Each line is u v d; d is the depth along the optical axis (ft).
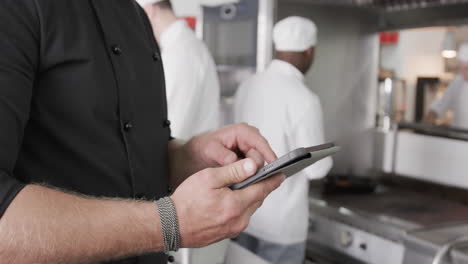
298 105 6.77
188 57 7.25
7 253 1.83
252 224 7.27
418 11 8.71
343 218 7.48
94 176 2.47
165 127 3.06
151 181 2.83
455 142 8.55
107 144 2.50
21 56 2.05
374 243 6.98
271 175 2.19
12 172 2.19
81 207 1.99
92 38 2.41
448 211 7.72
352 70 9.59
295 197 7.04
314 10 8.92
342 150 9.71
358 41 9.55
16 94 2.00
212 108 7.67
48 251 1.87
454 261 5.58
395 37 9.88
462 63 8.91
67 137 2.36
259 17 8.53
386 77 9.99
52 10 2.23
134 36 2.76
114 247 1.99
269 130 6.88
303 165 2.27
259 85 7.11
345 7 9.27
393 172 9.60
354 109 9.73
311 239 8.07
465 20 7.82
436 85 9.34
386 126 9.70
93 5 2.49
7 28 2.01
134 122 2.65
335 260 7.65
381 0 9.36
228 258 4.50
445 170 8.72
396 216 7.33
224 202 2.10
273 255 7.19
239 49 8.95
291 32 6.99
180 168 3.14
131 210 2.05
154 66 2.92
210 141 3.06
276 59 7.25
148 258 2.93
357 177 9.12
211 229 2.14
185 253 4.31
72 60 2.31
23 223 1.85
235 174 2.13
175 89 7.20
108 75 2.47
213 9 9.30
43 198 1.93
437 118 9.34
